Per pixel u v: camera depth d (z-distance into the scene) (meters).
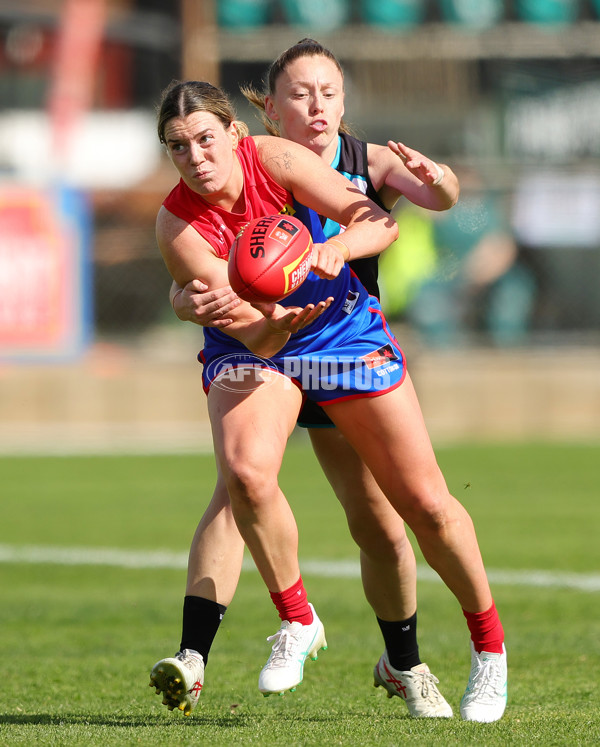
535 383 49.62
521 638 17.78
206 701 13.81
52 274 48.34
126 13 61.28
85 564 25.17
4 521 30.55
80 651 17.39
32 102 61.84
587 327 52.50
